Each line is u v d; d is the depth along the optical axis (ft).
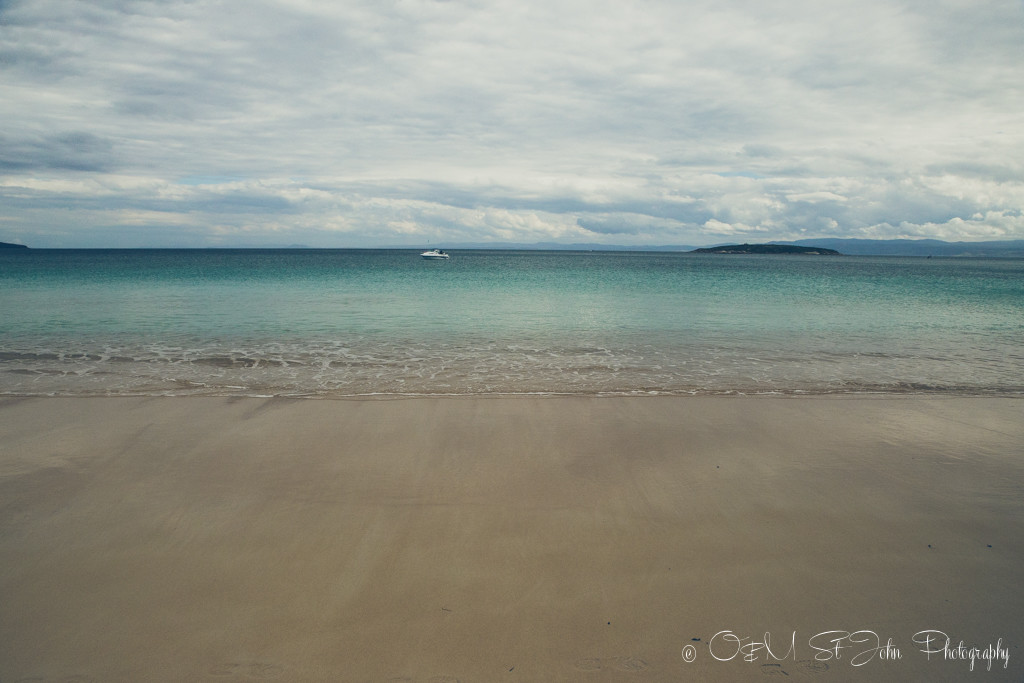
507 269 193.16
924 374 34.04
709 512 15.85
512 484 17.49
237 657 10.19
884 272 204.44
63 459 19.07
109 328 47.96
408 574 12.78
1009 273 209.87
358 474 18.10
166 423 22.90
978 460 19.90
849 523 15.31
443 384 30.37
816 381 31.99
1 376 31.19
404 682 9.68
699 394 28.81
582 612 11.57
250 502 16.10
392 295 82.99
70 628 10.89
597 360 37.06
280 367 34.12
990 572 13.14
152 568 12.89
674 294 90.27
